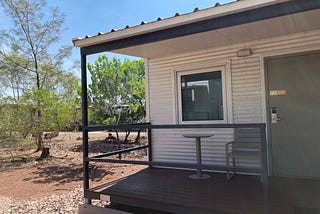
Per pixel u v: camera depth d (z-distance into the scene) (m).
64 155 9.59
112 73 13.12
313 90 4.06
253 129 4.44
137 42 3.71
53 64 10.09
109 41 3.92
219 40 4.40
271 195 3.38
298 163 4.16
